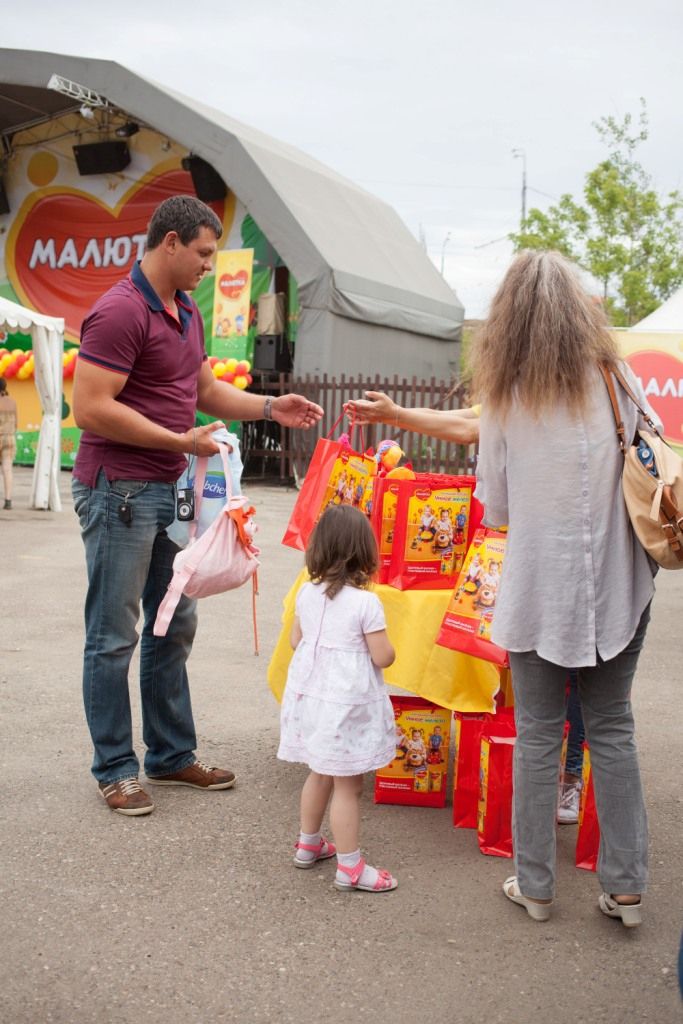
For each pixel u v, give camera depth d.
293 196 16.42
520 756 3.10
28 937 2.88
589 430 2.98
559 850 3.64
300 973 2.75
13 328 12.12
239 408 4.28
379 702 3.31
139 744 4.47
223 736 4.59
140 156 18.34
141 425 3.61
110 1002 2.58
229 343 17.11
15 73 16.61
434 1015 2.58
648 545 2.91
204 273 3.76
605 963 2.85
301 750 3.30
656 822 3.82
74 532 10.86
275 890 3.23
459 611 3.71
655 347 14.88
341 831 3.22
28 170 19.30
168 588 3.76
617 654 3.00
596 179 27.97
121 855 3.42
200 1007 2.58
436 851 3.58
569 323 2.97
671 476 2.88
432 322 19.25
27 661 5.70
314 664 3.31
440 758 3.97
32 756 4.25
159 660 3.94
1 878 3.22
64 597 7.51
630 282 27.33
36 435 18.83
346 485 4.12
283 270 17.36
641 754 4.53
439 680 3.88
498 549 3.66
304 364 15.98
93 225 18.92
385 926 3.03
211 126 15.96
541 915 3.08
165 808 3.82
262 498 14.66
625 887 3.02
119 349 3.59
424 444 16.02
